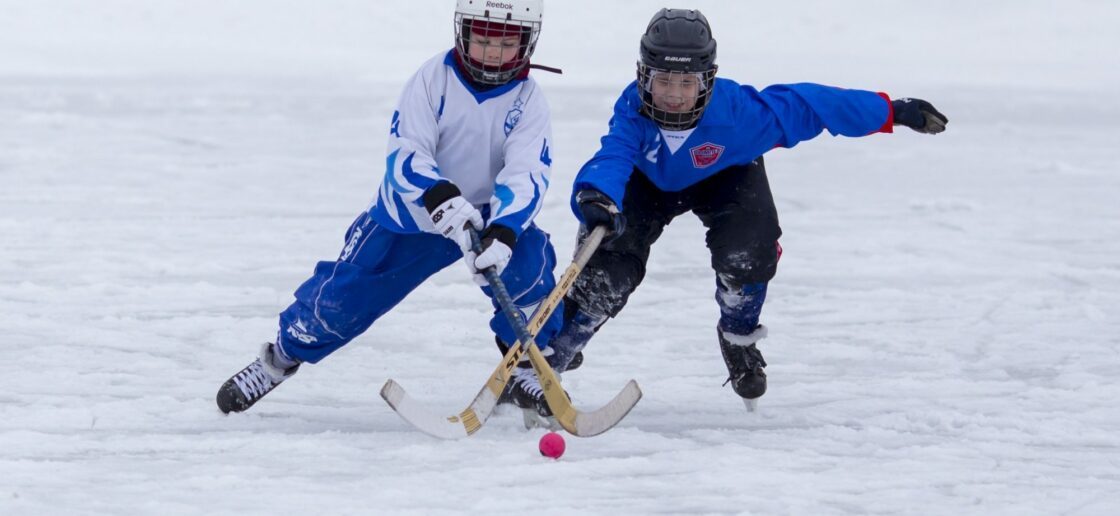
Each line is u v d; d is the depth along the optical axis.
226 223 34.22
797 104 16.70
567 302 17.16
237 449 14.98
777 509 13.03
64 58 92.88
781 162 52.00
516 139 15.75
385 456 14.73
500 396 16.38
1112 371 20.53
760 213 16.81
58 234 31.67
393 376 19.72
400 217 15.65
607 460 14.66
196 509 12.54
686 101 15.88
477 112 15.61
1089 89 92.06
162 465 14.20
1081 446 15.97
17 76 79.81
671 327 23.95
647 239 17.14
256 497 12.98
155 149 49.53
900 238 34.19
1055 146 57.72
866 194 42.91
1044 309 25.67
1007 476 14.33
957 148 56.94
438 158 15.88
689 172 16.62
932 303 26.27
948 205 39.75
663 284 28.23
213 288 26.12
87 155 46.88
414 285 16.55
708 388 19.38
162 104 66.44
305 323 16.30
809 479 14.08
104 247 30.27
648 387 19.36
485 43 15.16
